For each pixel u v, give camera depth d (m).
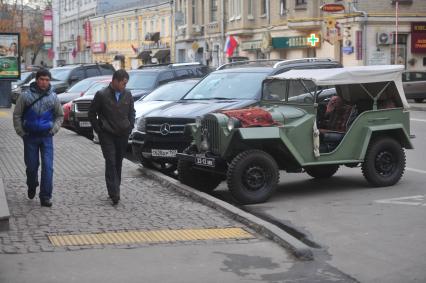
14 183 10.62
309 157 9.87
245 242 7.30
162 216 8.43
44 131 8.72
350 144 10.24
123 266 6.42
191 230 7.76
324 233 7.85
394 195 10.02
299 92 10.08
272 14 40.28
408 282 6.05
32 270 6.25
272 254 6.89
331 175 11.70
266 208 9.27
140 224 8.00
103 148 8.98
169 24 55.47
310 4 35.75
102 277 6.10
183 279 6.09
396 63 33.75
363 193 10.24
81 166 12.52
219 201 9.02
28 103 8.63
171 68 18.50
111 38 69.81
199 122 9.94
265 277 6.17
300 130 9.73
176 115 11.29
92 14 76.31
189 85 15.14
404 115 10.74
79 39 79.56
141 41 62.03
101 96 8.85
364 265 6.56
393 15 33.41
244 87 12.06
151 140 11.50
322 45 35.91
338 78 9.98
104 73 29.19
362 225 8.18
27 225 7.86
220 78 12.76
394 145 10.67
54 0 90.88
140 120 11.95
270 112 9.70
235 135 9.30
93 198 9.49
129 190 10.15
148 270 6.32
